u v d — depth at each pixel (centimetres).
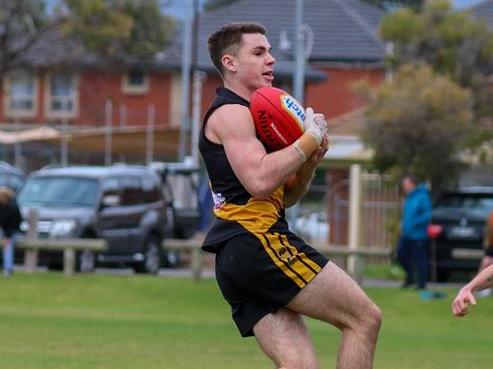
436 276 6688
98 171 6844
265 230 1673
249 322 1702
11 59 12212
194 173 9344
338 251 5828
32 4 12038
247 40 1731
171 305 5506
